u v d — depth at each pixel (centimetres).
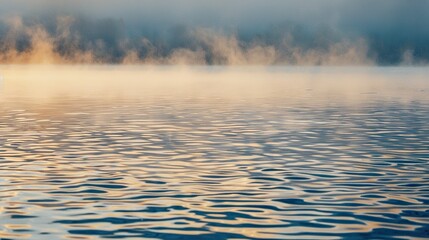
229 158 2047
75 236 1148
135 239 1130
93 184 1623
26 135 2702
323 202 1415
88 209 1351
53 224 1230
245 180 1675
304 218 1275
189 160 2008
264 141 2483
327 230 1187
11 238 1134
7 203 1403
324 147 2311
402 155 2112
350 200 1435
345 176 1731
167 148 2289
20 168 1864
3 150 2244
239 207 1370
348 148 2284
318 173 1777
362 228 1199
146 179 1689
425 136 2658
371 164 1927
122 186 1597
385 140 2523
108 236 1148
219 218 1276
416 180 1673
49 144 2403
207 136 2650
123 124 3166
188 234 1162
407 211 1330
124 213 1316
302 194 1498
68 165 1914
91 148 2292
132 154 2144
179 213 1316
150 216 1292
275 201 1425
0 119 3459
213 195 1491
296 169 1841
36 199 1446
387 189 1558
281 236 1149
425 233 1164
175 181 1659
